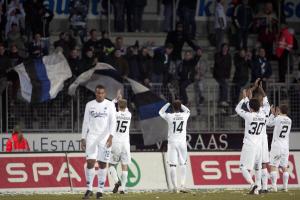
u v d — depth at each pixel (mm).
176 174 70438
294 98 85812
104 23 98625
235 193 66125
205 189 72062
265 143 65062
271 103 86000
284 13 103875
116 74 82312
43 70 80188
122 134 66125
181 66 84625
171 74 85500
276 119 68375
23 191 69062
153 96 82812
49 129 80562
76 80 80438
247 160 64125
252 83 86938
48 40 88500
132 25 95938
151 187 71562
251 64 88125
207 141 84438
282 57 91750
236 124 85625
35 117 80188
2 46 80562
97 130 58938
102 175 59531
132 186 71125
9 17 88562
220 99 85375
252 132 63969
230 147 85062
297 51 99000
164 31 97750
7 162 69625
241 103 64625
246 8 94438
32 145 80062
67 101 81000
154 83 84312
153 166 72438
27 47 86562
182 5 93375
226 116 85438
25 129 80000
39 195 64500
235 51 95062
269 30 94250
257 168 64812
